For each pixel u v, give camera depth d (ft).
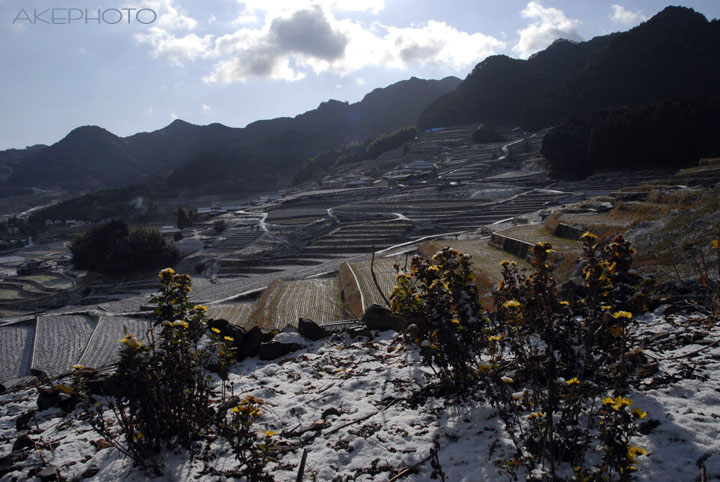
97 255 214.28
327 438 15.90
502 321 18.24
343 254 167.63
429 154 451.12
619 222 88.02
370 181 367.25
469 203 224.74
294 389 20.71
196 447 15.69
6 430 20.26
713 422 13.55
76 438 17.71
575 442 13.07
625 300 15.88
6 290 261.44
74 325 115.03
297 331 29.53
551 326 15.80
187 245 209.87
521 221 157.38
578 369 15.98
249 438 15.34
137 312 120.57
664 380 16.52
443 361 17.61
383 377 20.68
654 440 13.17
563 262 67.31
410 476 13.29
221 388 21.16
